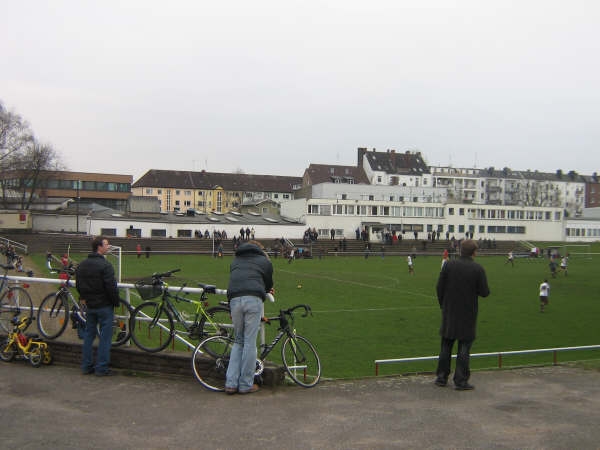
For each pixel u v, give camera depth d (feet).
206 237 262.88
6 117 267.59
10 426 20.34
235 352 24.90
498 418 22.00
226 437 19.49
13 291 32.89
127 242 229.86
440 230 329.52
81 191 384.47
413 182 473.67
